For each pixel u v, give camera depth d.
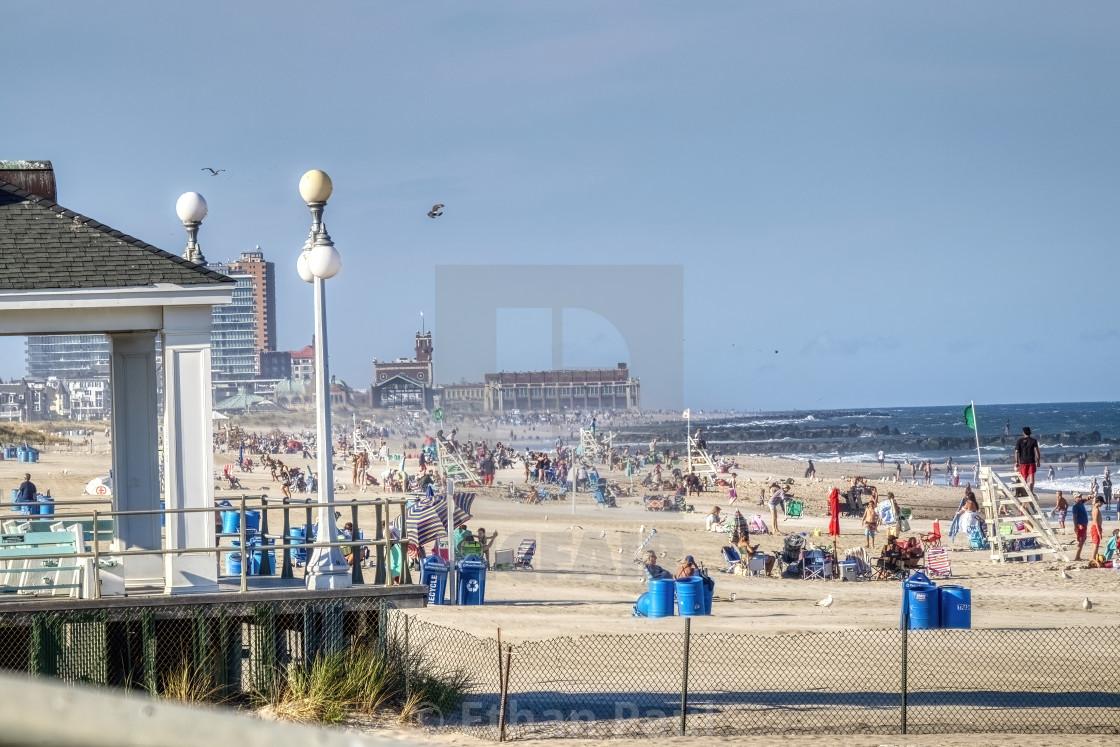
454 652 36.47
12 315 25.73
